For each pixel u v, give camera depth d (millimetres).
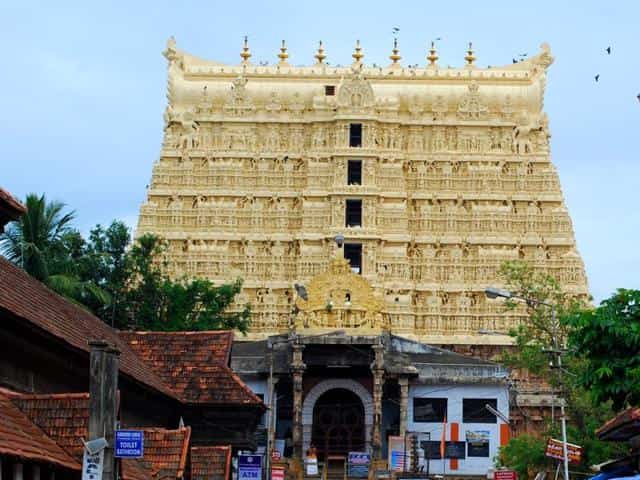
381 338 103688
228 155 138500
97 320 59938
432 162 139000
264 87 141625
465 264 135375
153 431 46125
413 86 142000
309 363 103688
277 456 97250
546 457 80438
